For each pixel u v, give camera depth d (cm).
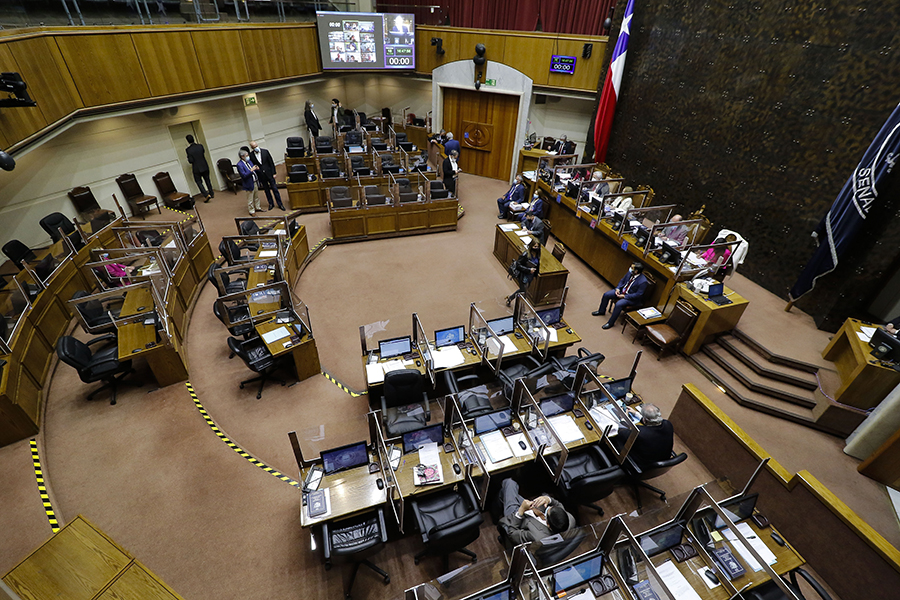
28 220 872
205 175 1236
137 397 635
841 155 716
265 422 607
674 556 401
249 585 430
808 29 732
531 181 1253
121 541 459
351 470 462
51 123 736
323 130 1753
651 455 479
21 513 471
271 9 1234
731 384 681
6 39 641
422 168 1355
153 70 945
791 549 409
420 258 1044
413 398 561
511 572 371
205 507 494
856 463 566
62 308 729
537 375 572
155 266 797
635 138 1148
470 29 1389
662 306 792
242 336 751
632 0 1048
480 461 460
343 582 434
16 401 538
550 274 827
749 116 850
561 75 1321
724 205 928
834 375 637
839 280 721
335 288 915
